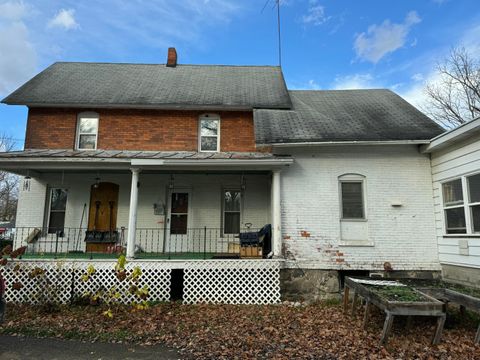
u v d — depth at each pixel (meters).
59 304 8.32
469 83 19.22
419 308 5.56
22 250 8.76
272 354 5.28
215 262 8.85
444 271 8.94
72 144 11.36
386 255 9.20
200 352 5.37
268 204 11.22
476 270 7.82
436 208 9.32
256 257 9.14
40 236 11.01
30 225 11.05
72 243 11.09
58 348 5.55
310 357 5.16
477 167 7.69
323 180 9.56
